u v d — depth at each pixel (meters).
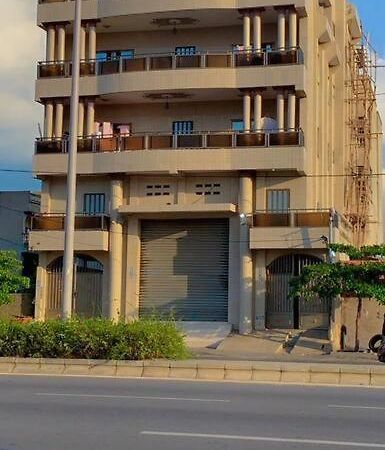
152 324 17.45
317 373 14.88
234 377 15.26
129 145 33.53
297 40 33.09
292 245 31.52
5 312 36.00
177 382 14.77
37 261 39.00
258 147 32.25
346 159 42.19
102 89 34.09
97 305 34.44
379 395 12.98
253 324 32.38
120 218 34.16
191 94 33.78
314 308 32.12
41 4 35.59
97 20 34.88
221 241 33.66
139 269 34.34
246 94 32.84
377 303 31.52
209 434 9.16
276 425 9.80
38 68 35.28
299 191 32.69
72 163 20.16
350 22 43.41
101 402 11.88
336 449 8.28
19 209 44.88
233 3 33.00
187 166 32.75
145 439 8.85
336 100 40.47
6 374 16.19
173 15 33.88
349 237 39.06
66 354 16.98
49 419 10.30
